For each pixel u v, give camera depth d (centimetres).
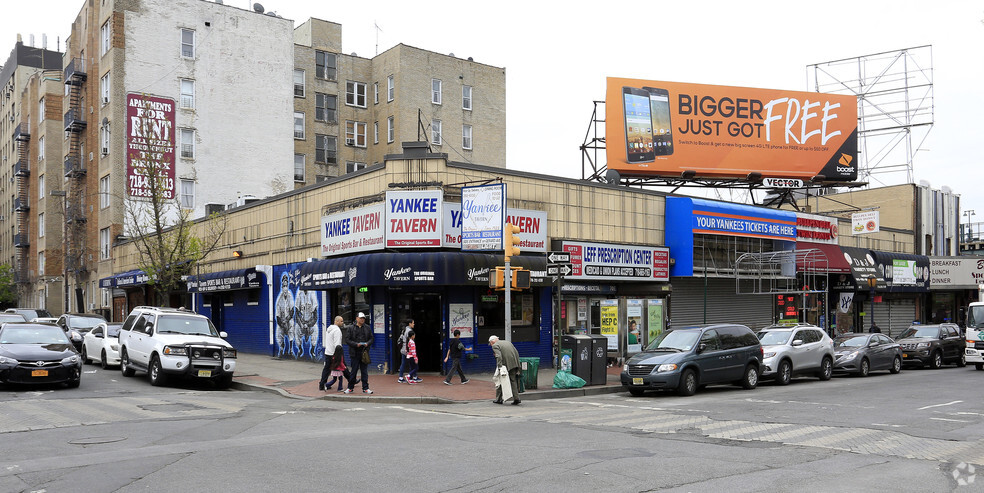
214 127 4731
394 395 1775
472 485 816
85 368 2480
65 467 906
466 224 1969
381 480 839
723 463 938
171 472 880
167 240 2830
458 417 1449
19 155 6769
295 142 5684
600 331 2553
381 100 5991
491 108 6234
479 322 2252
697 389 2030
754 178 3428
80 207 5025
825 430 1225
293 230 2759
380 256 2097
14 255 7106
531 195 2397
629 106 3234
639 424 1316
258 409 1541
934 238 4472
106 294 4622
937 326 2969
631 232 2691
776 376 2167
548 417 1436
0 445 1063
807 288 3231
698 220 2742
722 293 2989
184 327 2097
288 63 5094
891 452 1019
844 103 3603
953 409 1511
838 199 4600
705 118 3362
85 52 4991
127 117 4284
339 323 1864
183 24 4659
